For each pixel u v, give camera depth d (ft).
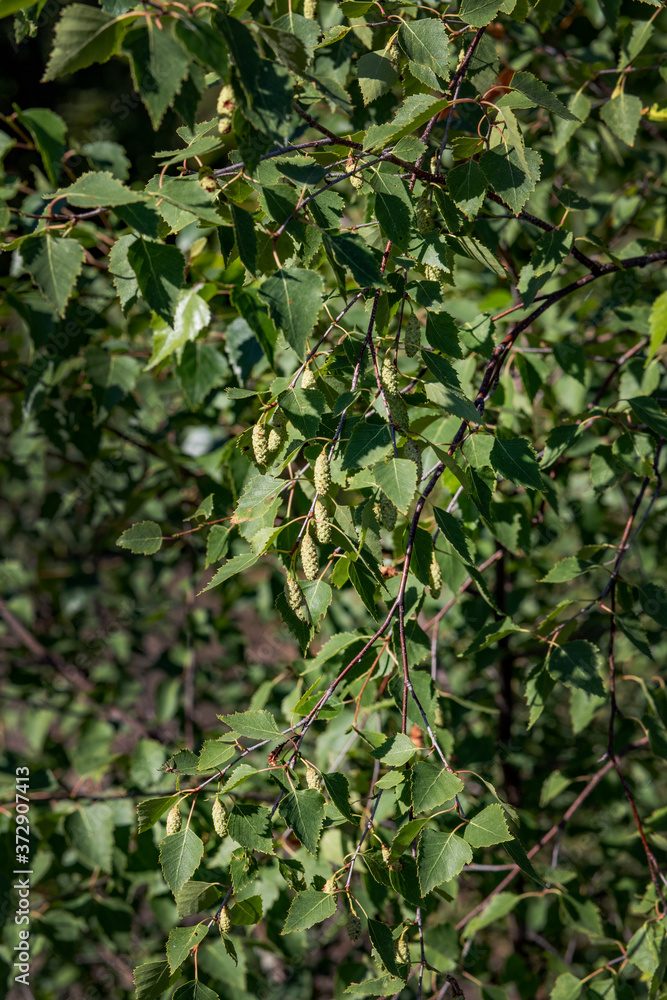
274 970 10.03
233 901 4.41
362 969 6.66
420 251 4.93
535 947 9.47
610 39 8.80
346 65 6.43
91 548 12.59
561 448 6.38
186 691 11.10
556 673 5.82
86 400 8.84
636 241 8.07
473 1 4.87
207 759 4.47
